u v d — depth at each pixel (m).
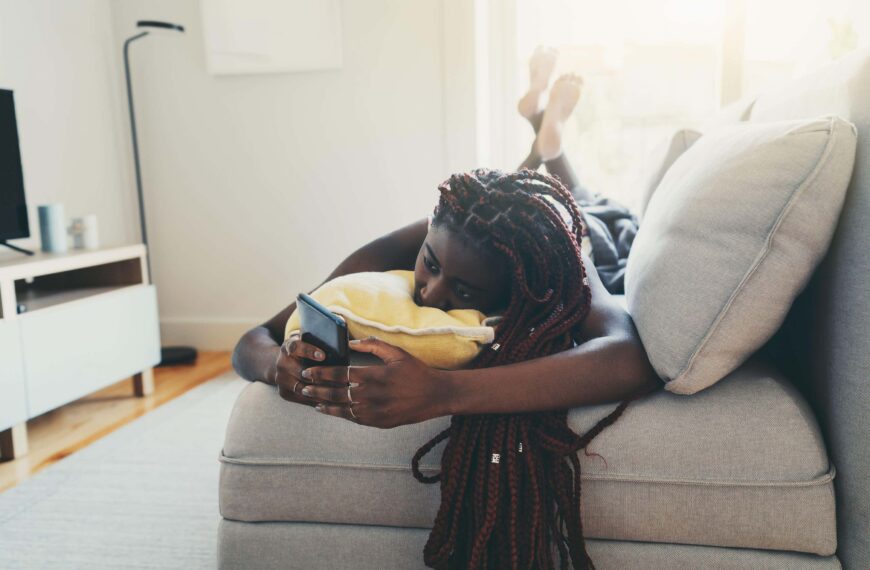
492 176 0.97
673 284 0.91
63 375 2.06
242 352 1.09
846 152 0.86
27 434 2.09
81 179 2.84
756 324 0.89
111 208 3.02
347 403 0.84
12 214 2.19
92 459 1.87
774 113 1.25
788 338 1.12
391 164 2.94
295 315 1.05
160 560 1.35
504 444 0.88
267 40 2.91
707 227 0.90
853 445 0.87
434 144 2.90
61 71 2.73
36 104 2.61
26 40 2.56
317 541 0.99
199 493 1.65
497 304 0.99
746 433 0.90
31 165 2.58
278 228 3.06
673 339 0.90
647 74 3.00
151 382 2.49
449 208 0.93
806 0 2.82
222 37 2.92
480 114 2.90
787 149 0.87
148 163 3.11
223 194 3.07
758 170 0.88
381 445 0.96
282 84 2.96
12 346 1.88
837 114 0.97
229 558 1.01
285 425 0.99
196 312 3.16
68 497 1.64
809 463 0.88
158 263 3.16
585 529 0.93
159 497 1.63
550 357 0.89
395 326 0.92
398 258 1.25
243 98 3.00
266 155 3.02
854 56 1.00
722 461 0.89
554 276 0.97
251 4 2.89
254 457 0.99
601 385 0.89
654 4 2.95
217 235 3.11
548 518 0.90
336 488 0.98
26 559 1.37
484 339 0.91
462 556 0.92
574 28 3.03
